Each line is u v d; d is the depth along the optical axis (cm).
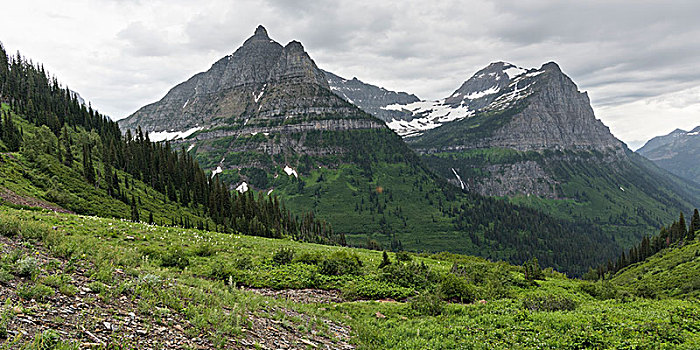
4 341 780
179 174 15325
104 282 1388
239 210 13625
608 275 13312
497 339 1764
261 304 1969
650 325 1759
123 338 980
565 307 2502
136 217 9406
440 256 6800
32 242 1725
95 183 10981
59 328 923
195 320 1250
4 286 1057
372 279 3384
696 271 7138
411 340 1820
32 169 9575
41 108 17575
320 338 1684
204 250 3578
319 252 4422
